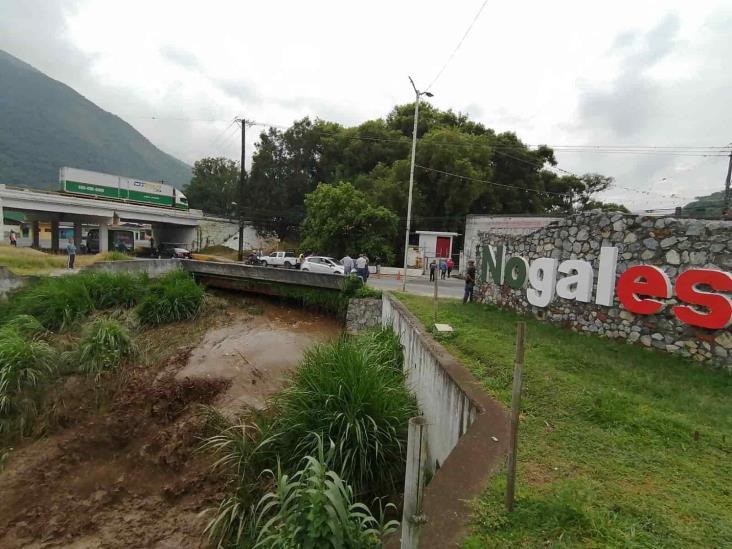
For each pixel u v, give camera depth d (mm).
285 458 5199
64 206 31984
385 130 37531
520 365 2928
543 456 3717
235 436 6059
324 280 16203
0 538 5367
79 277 14859
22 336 10766
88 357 9953
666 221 6523
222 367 10578
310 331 14461
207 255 39562
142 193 39406
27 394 8609
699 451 3861
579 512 2844
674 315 6344
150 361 10828
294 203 42812
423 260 28625
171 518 5418
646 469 3549
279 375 10188
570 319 8125
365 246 27906
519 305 9750
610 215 7348
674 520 2881
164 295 14938
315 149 41812
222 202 55562
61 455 7094
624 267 7082
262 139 42531
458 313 10023
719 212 22578
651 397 5094
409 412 5746
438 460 5875
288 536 2744
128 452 7160
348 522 2707
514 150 35625
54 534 5359
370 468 4891
